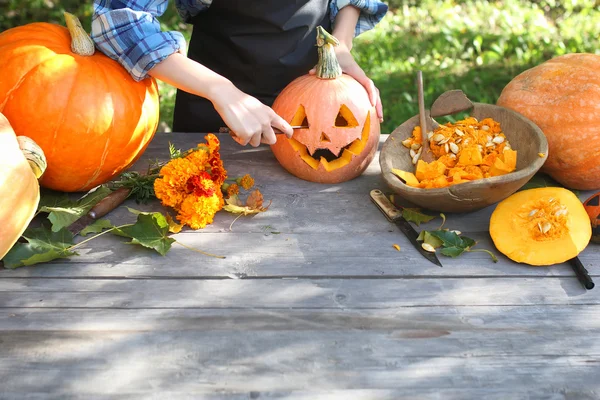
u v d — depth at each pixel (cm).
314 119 180
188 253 158
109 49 171
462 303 143
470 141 179
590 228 160
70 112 163
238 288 146
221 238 164
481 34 525
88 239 160
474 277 152
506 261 158
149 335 130
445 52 501
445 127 184
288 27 210
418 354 128
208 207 165
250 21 210
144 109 178
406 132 188
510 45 504
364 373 123
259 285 147
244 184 184
